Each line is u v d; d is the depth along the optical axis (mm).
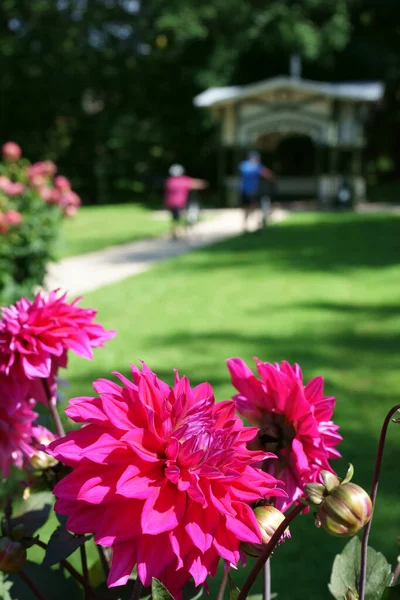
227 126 22188
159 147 27469
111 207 23750
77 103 27078
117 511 783
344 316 6797
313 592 2318
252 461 827
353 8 26156
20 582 1138
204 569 778
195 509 797
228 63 25172
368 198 24625
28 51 25641
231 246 12758
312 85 20641
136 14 26641
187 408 859
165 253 11977
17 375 1168
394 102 27891
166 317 6852
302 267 10000
